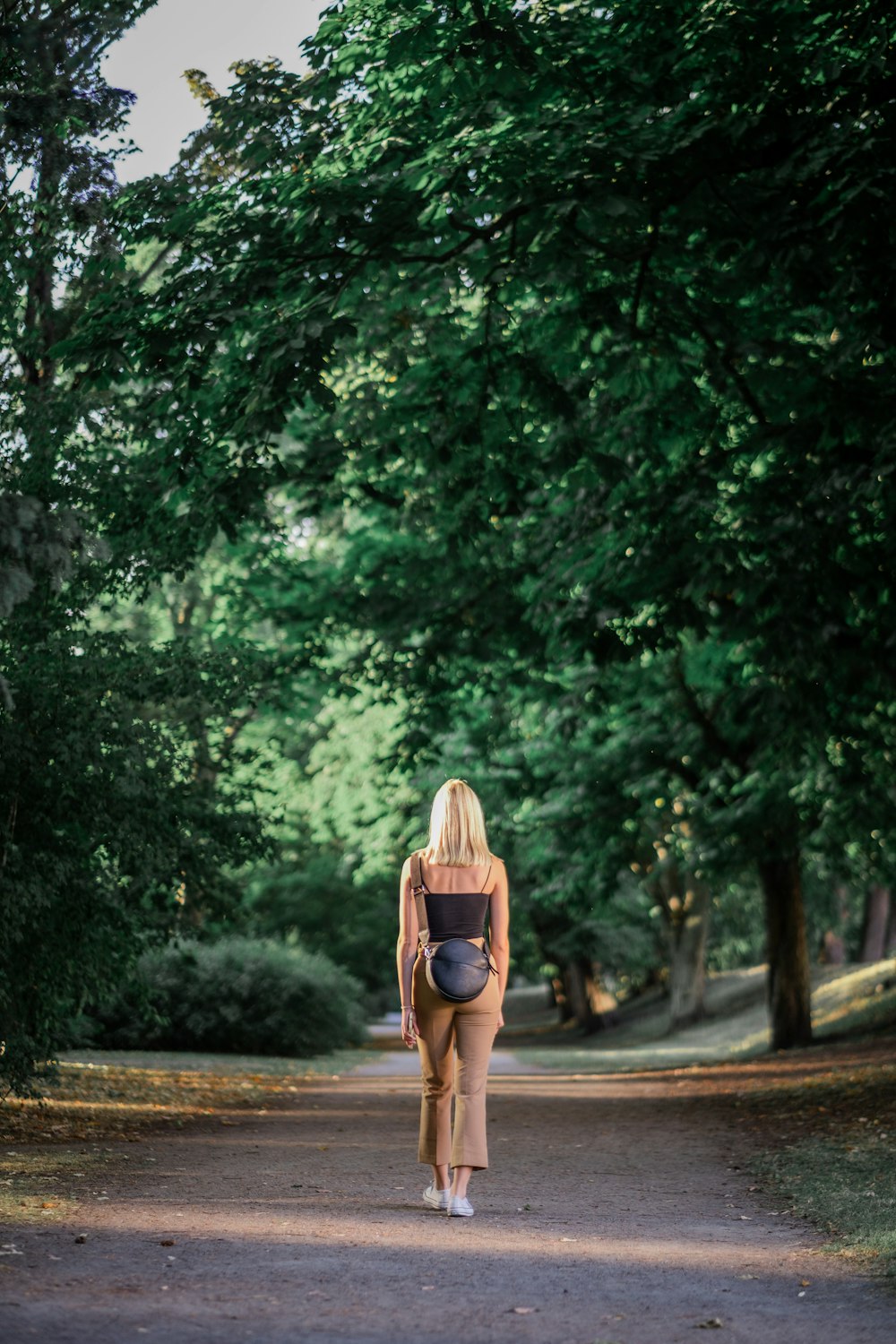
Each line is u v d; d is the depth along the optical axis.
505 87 11.43
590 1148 10.88
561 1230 6.75
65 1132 10.78
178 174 13.84
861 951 39.38
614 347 14.23
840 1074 16.59
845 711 17.53
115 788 11.64
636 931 42.44
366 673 21.20
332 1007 28.73
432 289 15.05
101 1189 7.66
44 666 11.58
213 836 12.98
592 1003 45.75
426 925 7.23
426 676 20.11
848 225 10.64
